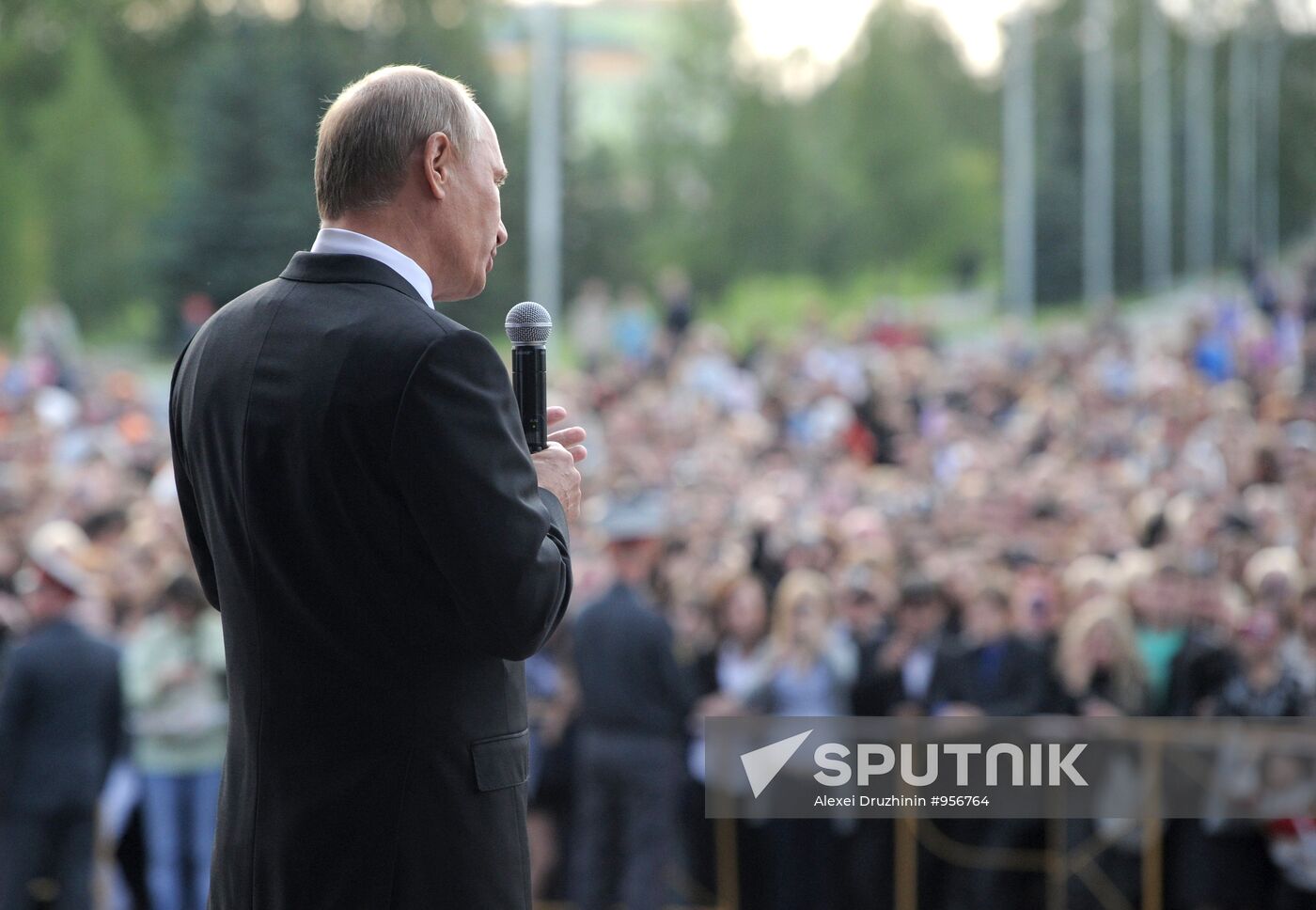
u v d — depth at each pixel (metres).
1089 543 19.14
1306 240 136.38
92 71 94.19
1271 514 19.59
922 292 137.38
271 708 4.80
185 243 77.50
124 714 13.68
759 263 132.75
